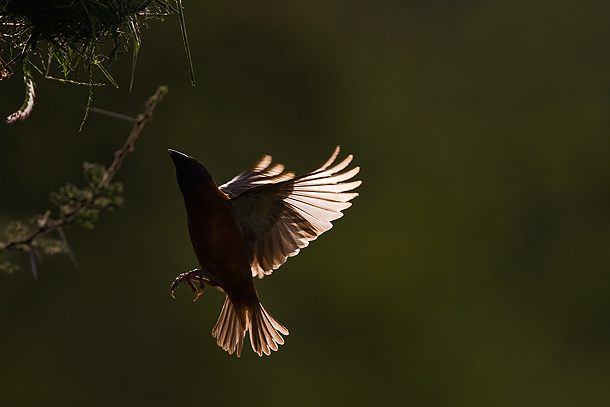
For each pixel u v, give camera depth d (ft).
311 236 17.37
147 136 51.11
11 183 46.50
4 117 46.47
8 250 18.98
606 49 57.67
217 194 16.92
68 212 19.44
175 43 52.65
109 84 49.42
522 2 58.95
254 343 17.71
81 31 16.22
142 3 16.29
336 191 16.76
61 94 48.08
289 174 19.29
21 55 16.49
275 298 51.21
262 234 17.42
